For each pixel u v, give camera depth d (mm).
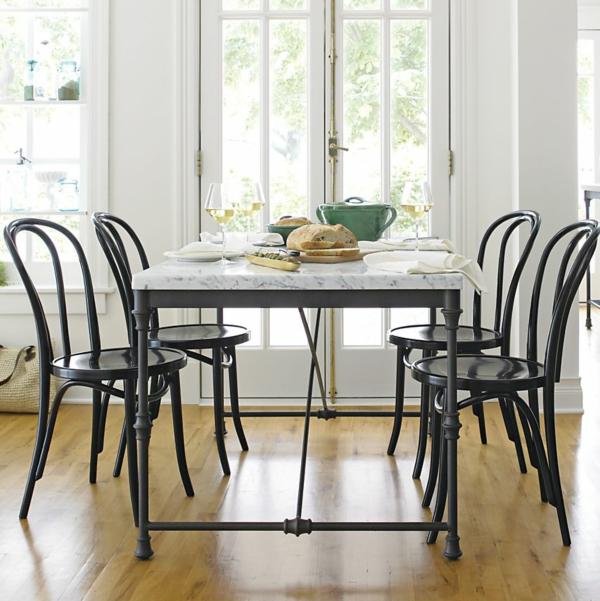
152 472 3699
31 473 3152
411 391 4934
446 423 2764
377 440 4215
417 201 3006
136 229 4883
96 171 4859
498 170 4832
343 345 4918
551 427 2941
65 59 4977
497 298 4016
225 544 2922
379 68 4883
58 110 5020
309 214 4926
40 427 3168
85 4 4895
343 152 4910
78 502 3320
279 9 4859
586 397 5113
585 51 9016
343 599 2525
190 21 4809
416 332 3758
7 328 4922
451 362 2730
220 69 4871
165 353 3318
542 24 4637
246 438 4250
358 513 3211
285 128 4918
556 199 4684
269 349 4914
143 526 2803
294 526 2760
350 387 4930
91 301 3465
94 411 3527
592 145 9086
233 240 3670
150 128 4848
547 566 2734
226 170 4906
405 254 2922
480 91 4812
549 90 4652
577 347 4758
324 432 4363
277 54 4887
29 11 4891
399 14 4824
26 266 5000
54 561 2785
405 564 2760
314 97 4883
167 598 2529
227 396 4926
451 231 4887
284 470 3732
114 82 4840
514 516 3164
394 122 4891
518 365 3115
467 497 3375
